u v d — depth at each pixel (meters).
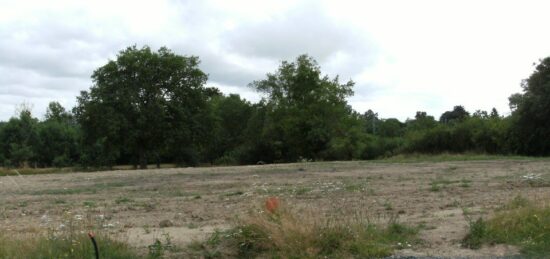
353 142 58.81
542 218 8.98
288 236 8.05
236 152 69.56
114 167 65.94
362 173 23.95
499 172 22.70
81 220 10.29
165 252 7.98
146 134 54.66
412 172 24.02
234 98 91.44
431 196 14.30
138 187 19.11
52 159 74.00
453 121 53.62
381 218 10.48
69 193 17.34
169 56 57.88
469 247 8.25
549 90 39.34
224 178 22.55
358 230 8.53
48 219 11.16
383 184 18.03
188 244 8.36
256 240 8.12
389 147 57.16
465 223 9.69
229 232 8.44
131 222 10.77
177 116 57.31
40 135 74.25
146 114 54.75
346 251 7.95
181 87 57.88
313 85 62.34
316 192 15.52
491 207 11.70
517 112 42.59
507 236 8.51
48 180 23.50
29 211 12.91
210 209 12.59
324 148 59.78
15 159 67.19
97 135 55.81
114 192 17.48
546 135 40.22
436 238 8.75
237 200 14.27
